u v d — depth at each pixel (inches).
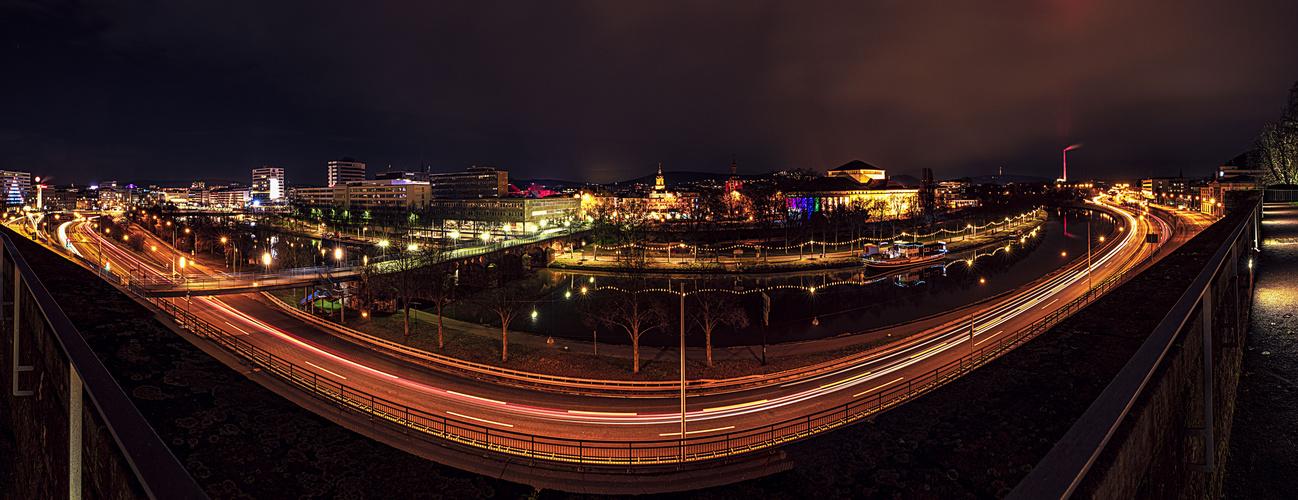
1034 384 398.6
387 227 7514.8
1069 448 195.9
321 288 2556.6
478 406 1360.7
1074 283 2999.5
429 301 2792.8
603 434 1195.9
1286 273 1013.8
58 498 519.8
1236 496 510.6
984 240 5782.5
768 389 1499.8
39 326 691.4
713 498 398.0
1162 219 6166.3
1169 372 330.3
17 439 797.9
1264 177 4384.8
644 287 3287.4
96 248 4384.8
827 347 1940.2
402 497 429.1
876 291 3346.5
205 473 417.4
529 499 469.4
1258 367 691.4
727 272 4050.2
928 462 332.5
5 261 1014.4
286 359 1652.3
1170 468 331.6
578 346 1993.1
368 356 1760.6
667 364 1756.9
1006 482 296.0
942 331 2085.4
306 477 430.3
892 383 1467.8
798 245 5556.1
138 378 567.8
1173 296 584.1
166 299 2438.5
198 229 5027.1
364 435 514.6
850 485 333.4
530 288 3484.3
